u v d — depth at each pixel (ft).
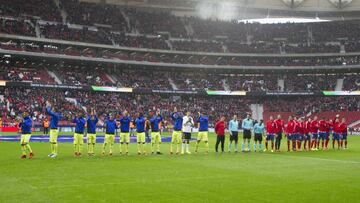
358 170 68.28
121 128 91.15
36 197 43.68
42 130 200.75
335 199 44.86
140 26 286.46
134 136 165.07
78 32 254.68
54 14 257.34
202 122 98.32
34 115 203.51
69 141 135.74
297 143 119.03
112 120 90.43
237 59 291.58
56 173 60.08
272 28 317.63
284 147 128.26
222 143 101.50
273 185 52.70
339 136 122.11
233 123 101.71
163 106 256.73
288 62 291.17
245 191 48.60
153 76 279.08
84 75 255.50
